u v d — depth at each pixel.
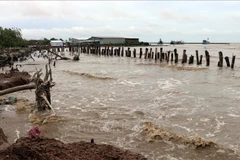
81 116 15.30
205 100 18.97
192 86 24.58
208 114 15.47
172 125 13.62
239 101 18.53
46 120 14.29
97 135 12.27
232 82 26.73
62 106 17.78
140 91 22.61
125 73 35.19
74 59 59.59
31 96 20.86
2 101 18.36
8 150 8.19
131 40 152.25
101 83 27.19
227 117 14.90
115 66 45.34
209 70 36.81
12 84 22.83
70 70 39.81
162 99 19.44
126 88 24.12
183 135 12.04
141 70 38.44
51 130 12.97
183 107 17.12
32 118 14.73
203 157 9.98
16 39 75.50
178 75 32.25
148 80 28.67
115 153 8.91
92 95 21.31
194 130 12.86
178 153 10.30
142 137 11.96
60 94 21.89
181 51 101.00
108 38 143.50
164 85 25.34
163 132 12.05
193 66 42.09
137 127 13.28
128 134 12.35
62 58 61.66
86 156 8.55
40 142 9.64
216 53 83.50
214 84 25.58
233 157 9.99
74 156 8.52
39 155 8.09
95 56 76.00
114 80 28.95
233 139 11.76
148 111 16.25
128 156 8.72
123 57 68.56
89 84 26.73
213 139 11.73
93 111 16.27
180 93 21.36
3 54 49.00
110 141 11.52
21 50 68.06
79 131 12.80
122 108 17.03
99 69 41.03
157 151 10.48
